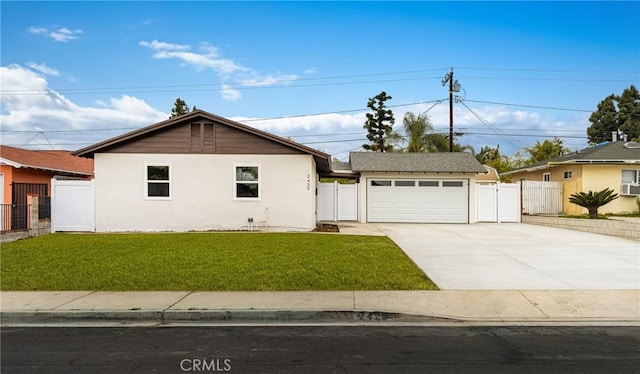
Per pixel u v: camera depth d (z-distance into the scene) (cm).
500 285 917
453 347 592
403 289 884
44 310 748
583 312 752
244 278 948
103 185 1817
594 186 2412
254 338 635
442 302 802
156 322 726
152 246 1337
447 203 2370
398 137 3766
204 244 1373
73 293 859
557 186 2492
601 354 563
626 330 666
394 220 2381
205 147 1841
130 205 1820
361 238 1545
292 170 1847
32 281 936
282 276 962
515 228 2008
